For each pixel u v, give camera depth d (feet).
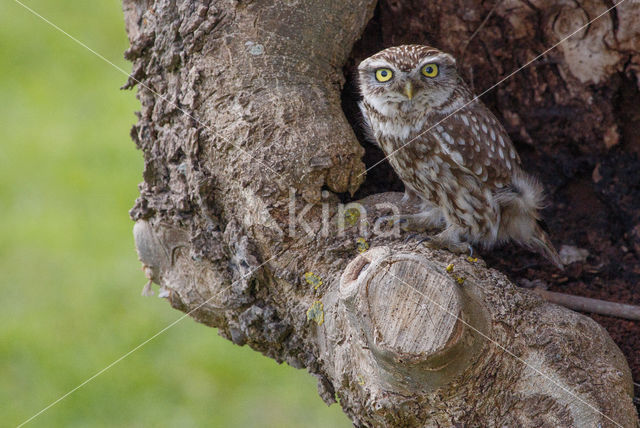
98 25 56.03
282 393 38.58
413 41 26.89
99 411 37.52
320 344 21.38
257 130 21.74
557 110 26.32
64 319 41.39
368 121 26.16
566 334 19.54
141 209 24.11
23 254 44.24
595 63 25.29
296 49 22.81
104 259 44.60
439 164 24.72
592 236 26.53
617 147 26.00
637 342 24.14
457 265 20.06
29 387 38.27
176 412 37.55
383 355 17.74
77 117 51.24
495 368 18.56
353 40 24.20
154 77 23.53
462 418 18.38
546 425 18.60
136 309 41.98
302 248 21.54
